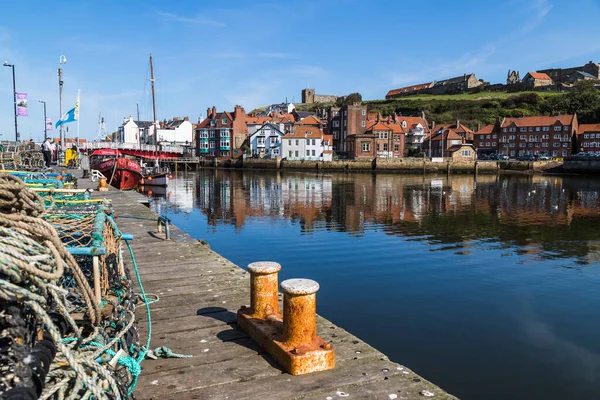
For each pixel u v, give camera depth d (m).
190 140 114.62
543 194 43.59
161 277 6.79
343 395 3.53
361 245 18.23
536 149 93.81
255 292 4.71
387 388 3.64
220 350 4.30
